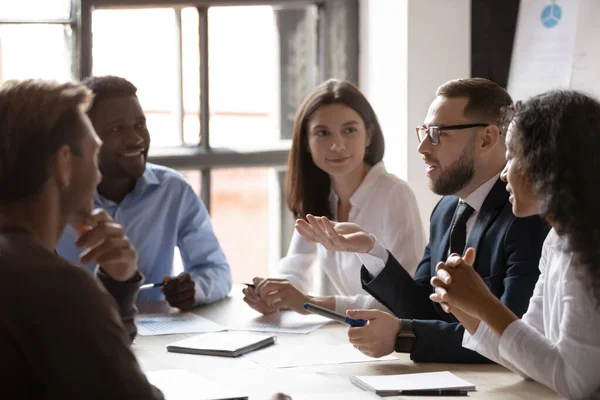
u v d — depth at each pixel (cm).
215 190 400
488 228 241
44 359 126
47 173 140
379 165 313
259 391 193
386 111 395
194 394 186
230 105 397
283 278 302
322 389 194
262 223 415
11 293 127
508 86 387
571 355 176
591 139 179
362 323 225
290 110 414
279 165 405
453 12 383
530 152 182
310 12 410
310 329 254
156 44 379
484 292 191
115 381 127
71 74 365
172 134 389
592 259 175
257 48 401
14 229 138
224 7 389
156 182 311
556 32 372
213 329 255
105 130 291
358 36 410
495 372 210
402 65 382
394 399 186
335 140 300
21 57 360
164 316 274
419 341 220
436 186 254
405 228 303
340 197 318
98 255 187
